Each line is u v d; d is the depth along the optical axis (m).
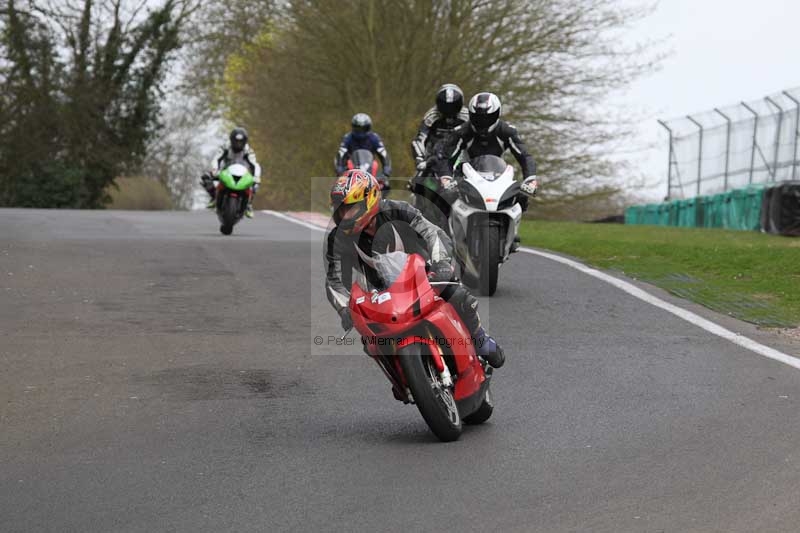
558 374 30.09
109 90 156.38
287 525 18.23
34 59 149.50
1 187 153.25
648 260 55.31
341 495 19.83
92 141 157.12
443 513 18.67
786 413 25.45
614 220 145.25
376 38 123.56
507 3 117.94
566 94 119.56
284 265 51.44
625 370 30.53
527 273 49.19
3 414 26.22
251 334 36.00
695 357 32.22
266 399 27.77
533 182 42.88
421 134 48.31
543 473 20.95
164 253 54.75
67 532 18.12
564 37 117.62
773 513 18.30
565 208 125.62
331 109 127.69
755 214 92.44
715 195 103.50
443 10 121.81
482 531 17.73
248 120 139.25
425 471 21.27
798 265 51.03
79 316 38.56
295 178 130.00
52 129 153.62
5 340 34.47
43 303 40.69
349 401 27.61
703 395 27.45
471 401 24.05
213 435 24.34
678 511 18.52
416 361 22.58
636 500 19.14
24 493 20.22
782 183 77.50
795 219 76.62
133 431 24.72
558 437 23.67
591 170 121.94
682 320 38.22
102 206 162.00
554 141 121.56
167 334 35.84
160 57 159.00
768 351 33.03
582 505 18.94
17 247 54.81
